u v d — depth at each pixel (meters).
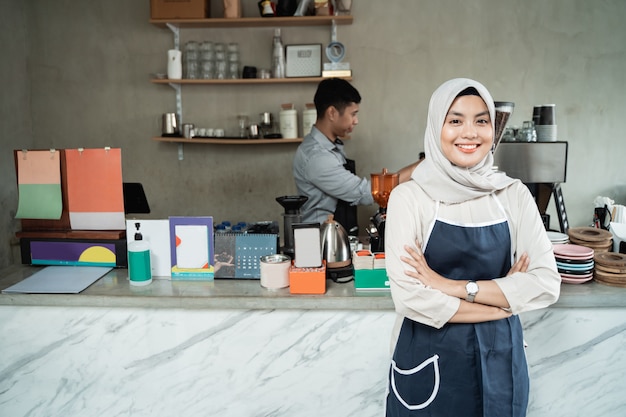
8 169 3.72
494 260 1.41
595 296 1.77
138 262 1.91
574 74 3.83
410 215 1.42
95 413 1.92
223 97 3.93
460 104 1.36
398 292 1.38
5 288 1.88
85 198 2.13
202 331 1.86
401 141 3.92
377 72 3.86
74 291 1.84
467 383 1.38
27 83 3.97
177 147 4.02
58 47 3.95
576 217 3.99
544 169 2.47
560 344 1.83
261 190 4.04
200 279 2.00
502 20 3.79
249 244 1.99
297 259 1.84
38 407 1.93
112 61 3.95
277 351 1.85
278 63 3.69
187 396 1.90
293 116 3.72
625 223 2.22
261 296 1.80
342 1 3.58
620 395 1.84
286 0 3.59
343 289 1.87
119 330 1.87
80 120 4.01
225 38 3.87
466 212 1.42
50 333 1.89
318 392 1.87
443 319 1.34
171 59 3.70
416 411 1.42
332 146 2.90
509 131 2.60
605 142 3.89
